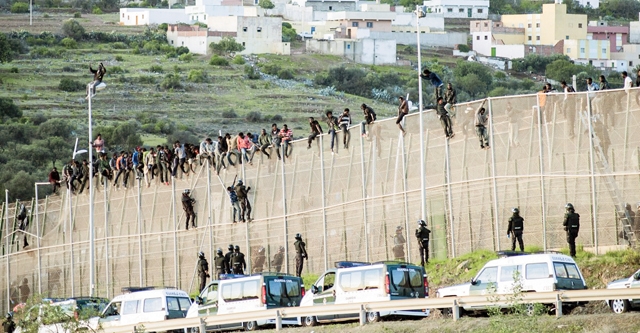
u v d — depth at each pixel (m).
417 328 77.69
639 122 97.81
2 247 152.50
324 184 118.31
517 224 96.81
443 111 108.31
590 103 100.12
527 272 78.88
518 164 103.88
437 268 104.06
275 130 123.06
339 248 116.38
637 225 96.19
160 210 133.88
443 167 109.38
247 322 89.38
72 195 143.62
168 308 94.44
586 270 93.56
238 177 126.69
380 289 83.62
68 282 143.12
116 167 139.00
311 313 82.69
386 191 113.31
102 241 139.88
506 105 105.19
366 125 115.31
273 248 122.00
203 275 115.25
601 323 72.06
